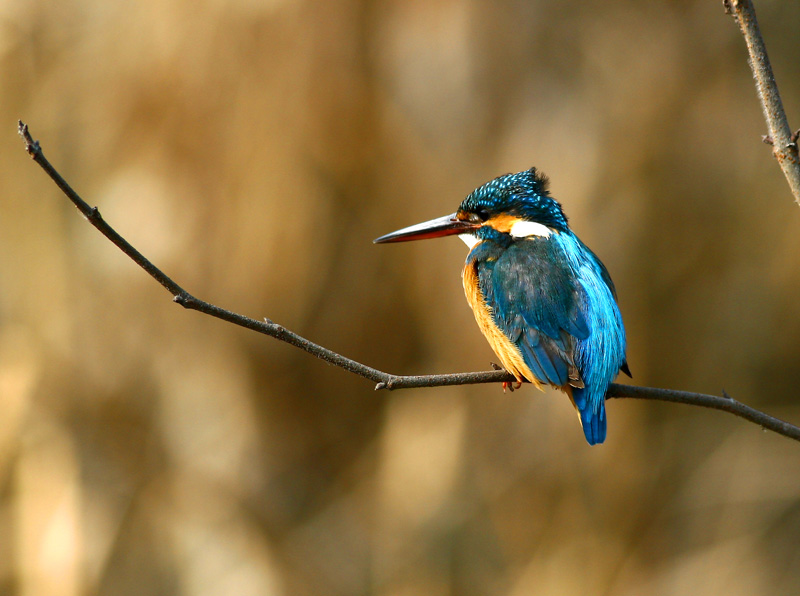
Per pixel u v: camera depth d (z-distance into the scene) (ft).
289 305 40.65
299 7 40.22
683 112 44.60
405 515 40.22
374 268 40.70
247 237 40.16
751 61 17.15
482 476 40.47
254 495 41.47
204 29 40.81
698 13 45.47
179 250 40.60
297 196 40.06
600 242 42.55
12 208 41.88
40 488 39.19
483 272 23.08
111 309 41.22
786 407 45.55
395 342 41.39
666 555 41.01
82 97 42.09
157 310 41.16
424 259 40.45
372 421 42.91
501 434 40.73
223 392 41.78
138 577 39.58
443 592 39.06
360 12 40.55
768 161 45.75
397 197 40.55
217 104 40.57
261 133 40.11
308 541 41.27
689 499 42.83
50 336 41.16
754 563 41.06
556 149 41.47
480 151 40.86
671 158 43.98
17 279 41.78
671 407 43.91
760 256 45.47
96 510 39.42
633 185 43.01
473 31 41.27
